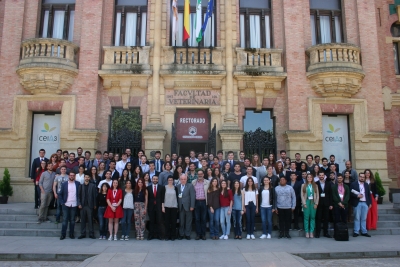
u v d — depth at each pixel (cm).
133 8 1631
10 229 1075
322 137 1524
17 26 1530
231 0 1605
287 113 1536
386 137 1537
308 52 1563
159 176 1095
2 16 1606
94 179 1082
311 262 814
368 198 1102
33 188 1452
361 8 1619
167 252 860
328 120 1573
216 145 1517
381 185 1451
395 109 1706
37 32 1565
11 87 1497
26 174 1466
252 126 1576
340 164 1548
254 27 1645
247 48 1561
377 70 1576
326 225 1074
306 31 1608
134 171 1111
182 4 1644
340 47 1517
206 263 761
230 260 787
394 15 1769
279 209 1061
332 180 1116
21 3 1551
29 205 1323
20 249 879
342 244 964
